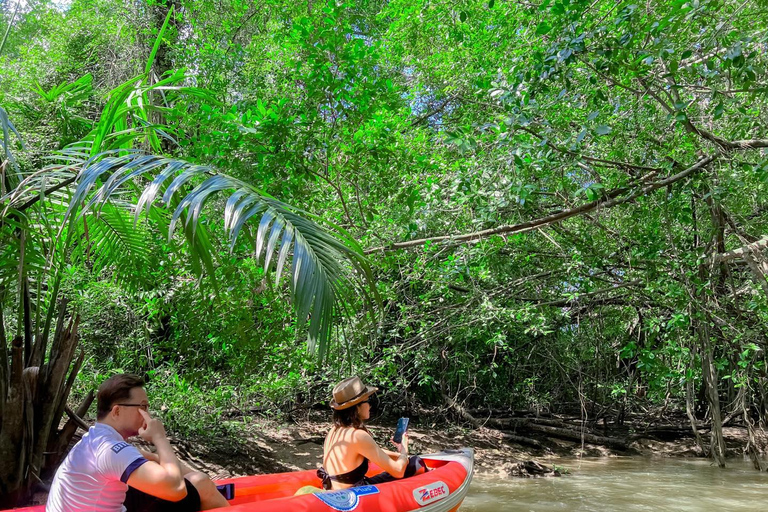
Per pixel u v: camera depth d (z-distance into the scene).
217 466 8.64
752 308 8.65
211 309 6.50
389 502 4.34
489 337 11.26
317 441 10.30
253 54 10.61
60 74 12.05
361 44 6.42
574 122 7.95
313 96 6.51
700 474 9.97
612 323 12.38
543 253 10.10
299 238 3.61
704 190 8.44
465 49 9.59
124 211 5.63
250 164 7.04
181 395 7.88
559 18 6.30
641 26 6.05
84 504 2.88
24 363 5.48
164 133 5.40
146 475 2.86
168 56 10.64
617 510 7.27
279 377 8.95
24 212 4.88
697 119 8.32
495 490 8.50
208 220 6.16
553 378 13.23
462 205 7.88
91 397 5.95
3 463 5.03
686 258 8.57
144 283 6.18
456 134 6.84
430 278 8.67
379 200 7.56
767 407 11.93
